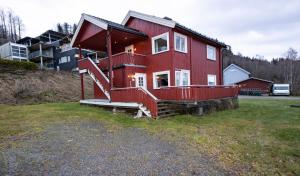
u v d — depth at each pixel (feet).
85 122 29.58
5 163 14.79
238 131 25.48
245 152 17.94
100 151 17.47
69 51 117.60
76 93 73.67
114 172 13.46
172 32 42.06
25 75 73.61
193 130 25.52
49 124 28.12
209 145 19.63
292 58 191.93
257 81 140.05
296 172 14.32
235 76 152.87
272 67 226.58
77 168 13.99
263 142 20.95
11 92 59.88
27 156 16.20
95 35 45.57
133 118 32.73
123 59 44.29
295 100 73.87
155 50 45.73
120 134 23.29
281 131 25.22
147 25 47.14
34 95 62.39
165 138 21.81
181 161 15.60
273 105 55.26
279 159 16.56
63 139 20.95
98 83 45.83
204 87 35.88
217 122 30.81
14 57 120.67
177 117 33.73
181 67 44.24
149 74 46.83
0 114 35.99
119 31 42.16
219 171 14.05
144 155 16.70
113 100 40.37
